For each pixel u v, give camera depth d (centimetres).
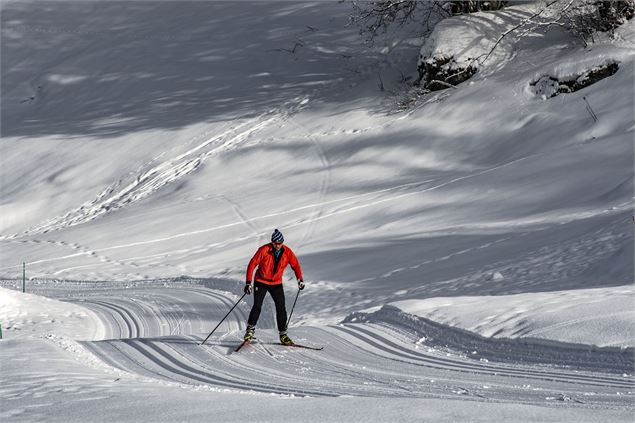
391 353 1742
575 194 3919
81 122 8444
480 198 4356
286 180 5794
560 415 824
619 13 5881
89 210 6462
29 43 10819
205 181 6222
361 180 5422
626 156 4184
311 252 4044
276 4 10325
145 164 6919
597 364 1432
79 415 888
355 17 7888
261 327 2656
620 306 1681
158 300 3462
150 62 9431
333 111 6931
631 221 2886
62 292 4153
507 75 6031
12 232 6456
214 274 4031
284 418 814
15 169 7625
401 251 3659
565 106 5319
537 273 2644
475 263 3077
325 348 1831
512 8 6725
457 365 1580
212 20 10238
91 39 10619
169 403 946
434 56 6438
